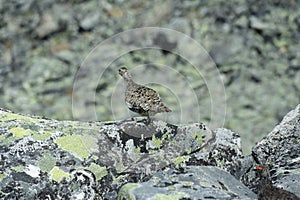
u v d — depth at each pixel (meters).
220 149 17.59
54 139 17.03
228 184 16.44
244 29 48.44
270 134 18.30
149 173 16.89
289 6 50.31
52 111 41.75
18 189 16.00
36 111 41.91
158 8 49.88
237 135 18.09
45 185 16.16
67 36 48.22
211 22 48.81
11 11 49.50
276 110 42.25
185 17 49.31
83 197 16.30
